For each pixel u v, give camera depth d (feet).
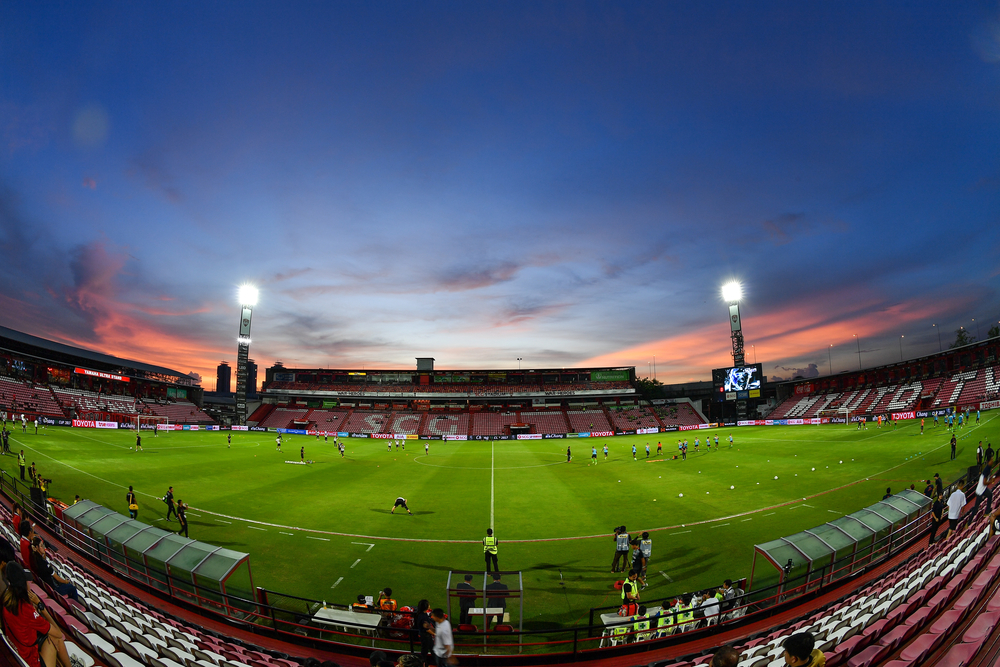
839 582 43.11
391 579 55.72
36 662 16.74
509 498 99.55
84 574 43.47
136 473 115.75
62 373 250.78
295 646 35.19
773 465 129.49
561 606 49.01
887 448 138.72
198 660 27.89
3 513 55.36
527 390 343.67
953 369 230.89
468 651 40.40
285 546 66.90
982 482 55.77
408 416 322.34
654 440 233.76
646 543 55.01
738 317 298.15
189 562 42.39
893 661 23.36
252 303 322.75
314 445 217.97
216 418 323.98
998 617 26.35
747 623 37.19
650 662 32.37
